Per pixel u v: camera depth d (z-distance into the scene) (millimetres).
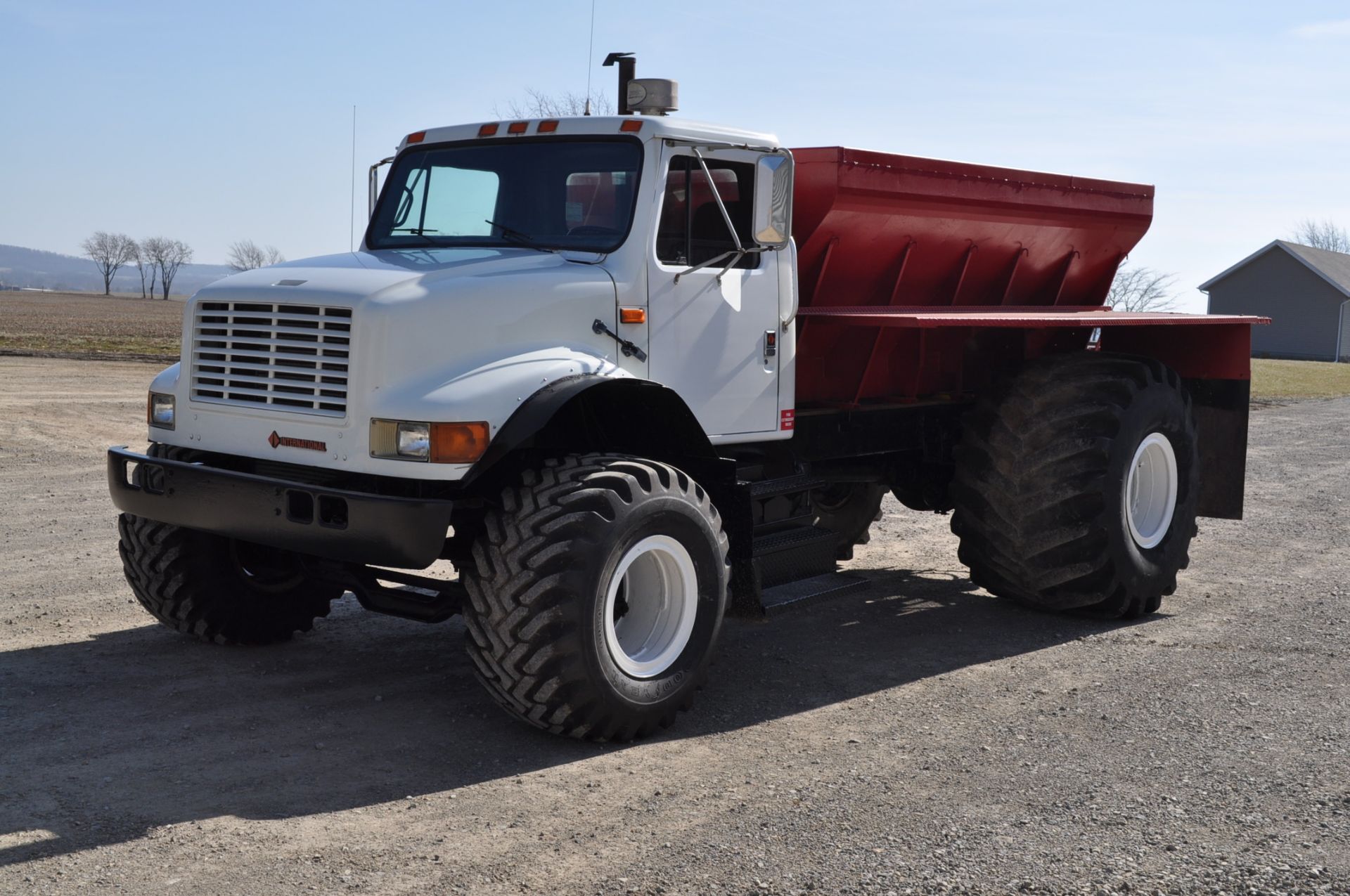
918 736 4891
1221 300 65875
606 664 4621
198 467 4949
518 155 5660
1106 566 6668
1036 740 4836
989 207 6973
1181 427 7172
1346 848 3789
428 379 4578
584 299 5020
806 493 6348
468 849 3732
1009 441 6797
